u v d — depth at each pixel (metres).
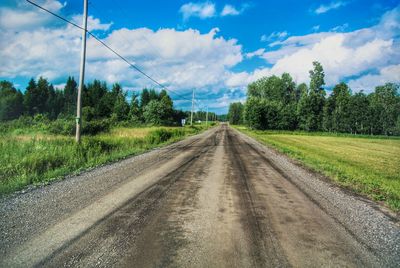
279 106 76.81
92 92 93.06
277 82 95.19
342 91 87.00
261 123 72.88
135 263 3.44
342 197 7.08
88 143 13.70
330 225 4.97
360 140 46.28
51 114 96.94
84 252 3.70
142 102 105.31
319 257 3.75
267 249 3.94
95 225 4.64
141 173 9.43
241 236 4.36
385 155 21.73
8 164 8.64
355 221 5.24
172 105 75.38
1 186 6.85
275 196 6.89
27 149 11.14
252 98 78.19
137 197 6.40
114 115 50.00
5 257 3.53
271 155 16.50
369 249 4.05
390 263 3.65
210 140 28.88
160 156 14.44
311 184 8.55
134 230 4.48
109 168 10.31
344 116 80.00
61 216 5.03
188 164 11.80
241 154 16.39
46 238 4.10
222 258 3.63
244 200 6.42
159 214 5.28
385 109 82.69
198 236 4.32
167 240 4.14
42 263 3.39
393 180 10.66
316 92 83.69
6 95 83.75
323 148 26.53
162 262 3.49
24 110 88.69
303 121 79.12
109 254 3.66
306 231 4.65
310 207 6.03
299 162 13.83
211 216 5.25
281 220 5.15
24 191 6.79
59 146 12.22
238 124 160.12
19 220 4.80
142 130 29.30
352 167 13.77
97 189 7.07
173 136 31.22
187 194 6.80
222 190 7.33
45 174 8.58
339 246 4.11
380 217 5.57
